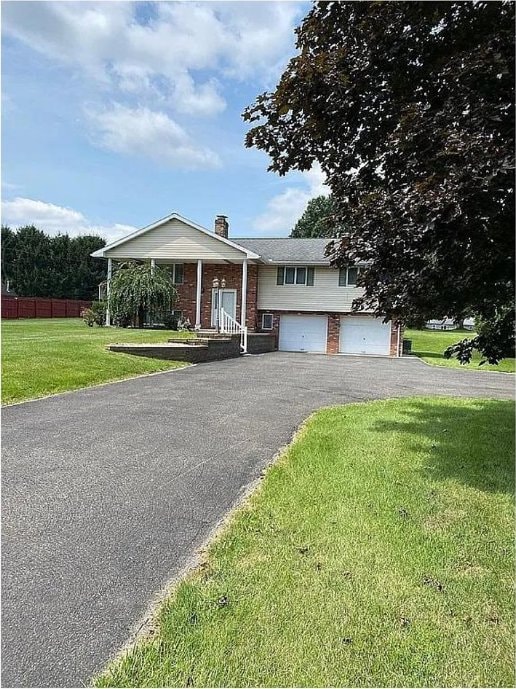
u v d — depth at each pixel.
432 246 4.37
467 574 2.81
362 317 22.81
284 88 5.36
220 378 11.06
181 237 21.62
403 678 2.02
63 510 3.58
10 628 2.26
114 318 20.91
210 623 2.30
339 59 5.12
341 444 5.50
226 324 20.75
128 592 2.56
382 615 2.40
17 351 10.68
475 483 4.30
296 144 5.94
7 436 5.45
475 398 9.21
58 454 4.88
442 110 4.37
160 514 3.55
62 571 2.75
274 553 2.98
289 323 23.61
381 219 4.64
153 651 2.12
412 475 4.48
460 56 4.35
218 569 2.79
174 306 22.78
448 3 4.81
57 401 7.44
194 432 5.96
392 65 5.20
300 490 4.05
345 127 5.68
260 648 2.15
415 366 16.95
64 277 37.34
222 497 3.91
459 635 2.28
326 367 15.27
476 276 4.99
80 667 2.03
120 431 5.84
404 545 3.12
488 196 3.95
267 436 5.89
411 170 4.70
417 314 5.53
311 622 2.33
